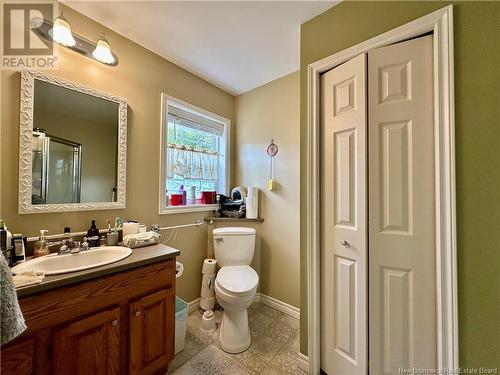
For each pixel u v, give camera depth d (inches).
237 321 63.1
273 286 87.1
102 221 60.0
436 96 39.2
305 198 57.5
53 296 36.5
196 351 61.9
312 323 54.6
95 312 41.2
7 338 23.6
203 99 89.2
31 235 48.3
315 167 55.4
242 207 92.8
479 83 35.8
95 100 58.6
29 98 47.8
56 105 51.9
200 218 87.7
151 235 60.0
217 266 86.2
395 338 43.8
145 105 69.7
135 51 67.3
